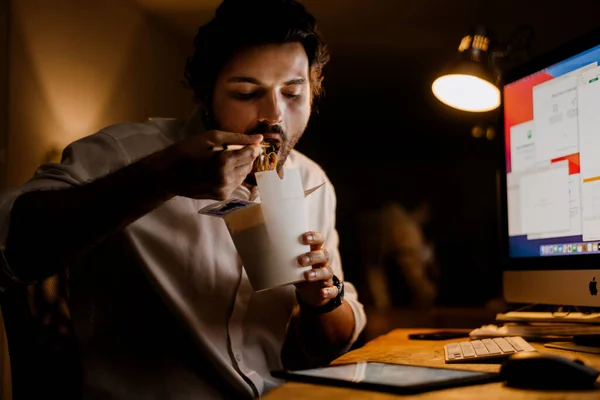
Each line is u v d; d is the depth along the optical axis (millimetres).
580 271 1184
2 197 1008
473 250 7812
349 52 4539
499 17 3785
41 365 1098
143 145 1357
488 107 2047
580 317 1205
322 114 6559
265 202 948
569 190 1234
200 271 1273
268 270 962
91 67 2953
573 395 703
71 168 1201
